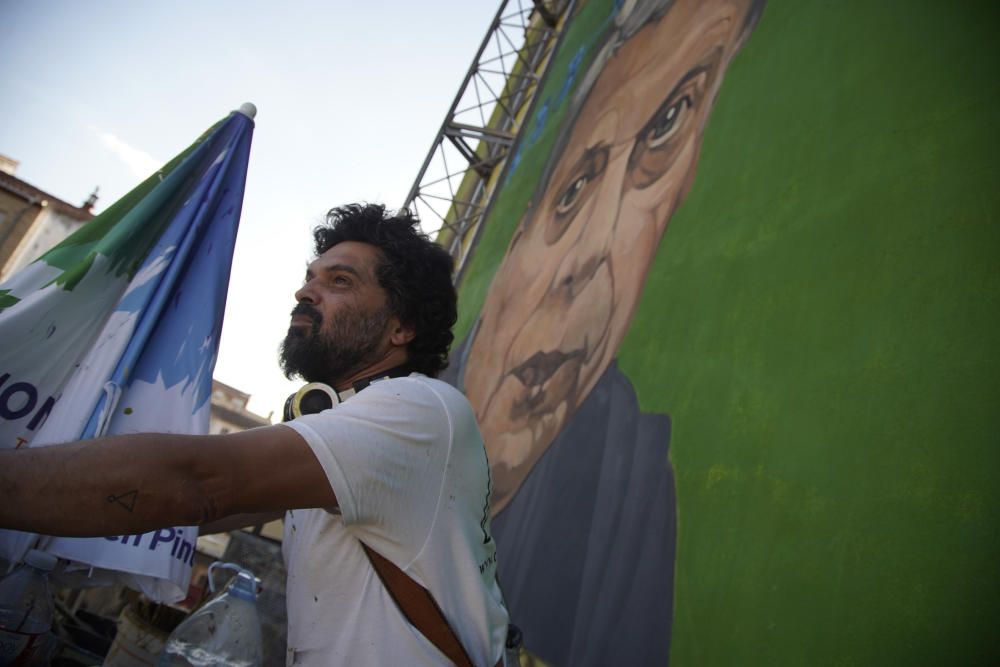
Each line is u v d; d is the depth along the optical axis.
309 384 1.36
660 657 2.48
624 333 4.10
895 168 2.39
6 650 1.51
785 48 3.65
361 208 1.67
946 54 2.37
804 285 2.63
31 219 24.64
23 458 0.90
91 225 1.93
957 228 2.01
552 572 3.57
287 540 1.36
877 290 2.23
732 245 3.31
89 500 0.90
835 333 2.34
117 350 1.77
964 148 2.11
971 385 1.74
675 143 4.62
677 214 4.12
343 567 1.16
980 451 1.63
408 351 1.58
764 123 3.53
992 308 1.78
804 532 2.09
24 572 1.59
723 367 2.93
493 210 9.91
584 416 4.11
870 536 1.84
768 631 2.05
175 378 1.89
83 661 2.45
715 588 2.36
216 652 1.64
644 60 6.04
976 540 1.55
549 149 8.22
